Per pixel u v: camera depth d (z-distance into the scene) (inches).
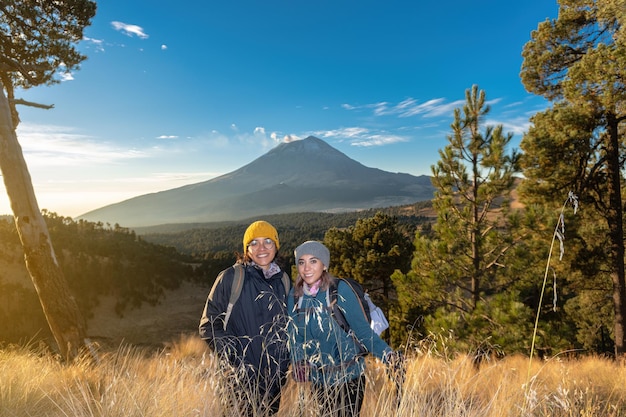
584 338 775.7
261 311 94.7
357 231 940.0
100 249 2797.7
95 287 2386.8
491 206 439.2
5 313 1430.9
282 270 104.0
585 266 509.4
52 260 268.2
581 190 513.7
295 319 91.8
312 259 92.6
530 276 409.7
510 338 344.5
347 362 86.4
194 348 283.9
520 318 357.1
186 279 3097.9
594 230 523.5
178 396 89.0
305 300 93.0
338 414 82.3
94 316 2219.5
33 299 1587.1
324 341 88.3
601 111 468.1
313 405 81.7
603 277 572.1
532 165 510.9
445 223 441.1
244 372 85.4
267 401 84.0
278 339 87.5
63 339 254.1
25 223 265.6
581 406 97.9
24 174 273.0
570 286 563.8
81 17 405.1
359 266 885.8
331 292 90.9
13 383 129.4
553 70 546.9
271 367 92.0
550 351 367.9
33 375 153.6
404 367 84.6
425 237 460.8
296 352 88.7
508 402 81.3
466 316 379.2
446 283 443.5
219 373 84.0
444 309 419.8
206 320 94.3
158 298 2620.6
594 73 425.4
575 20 510.6
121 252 2920.8
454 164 437.7
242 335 94.0
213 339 91.2
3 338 1285.7
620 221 507.5
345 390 85.3
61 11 397.1
